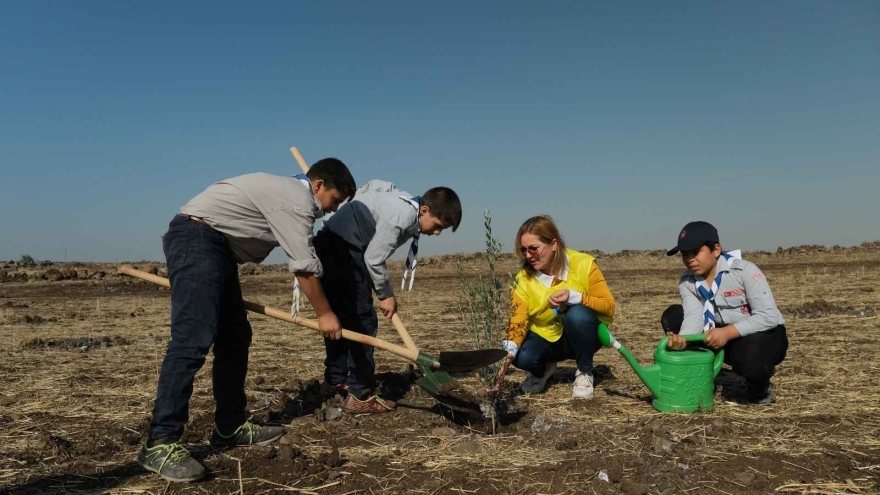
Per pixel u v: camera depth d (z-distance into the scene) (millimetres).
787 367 5555
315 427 4078
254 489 3129
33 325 10086
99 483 3238
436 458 3512
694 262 4406
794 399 4523
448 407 4590
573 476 3211
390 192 4504
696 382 4223
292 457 3508
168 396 3260
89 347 7824
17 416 4453
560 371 5785
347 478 3246
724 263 4395
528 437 3871
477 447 3646
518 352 4766
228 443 3801
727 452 3500
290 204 3465
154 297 16031
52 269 23000
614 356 6457
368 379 4434
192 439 3928
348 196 4051
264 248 3584
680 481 3121
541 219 4535
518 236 4613
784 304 10422
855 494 2963
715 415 4160
